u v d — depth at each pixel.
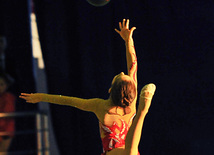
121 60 12.59
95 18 12.53
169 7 12.95
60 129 11.92
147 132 12.48
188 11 12.96
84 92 12.20
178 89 12.70
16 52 11.91
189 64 12.80
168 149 12.45
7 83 11.61
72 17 12.39
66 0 12.39
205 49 12.86
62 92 12.04
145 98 4.64
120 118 5.45
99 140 12.09
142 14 12.87
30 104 11.84
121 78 5.42
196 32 12.91
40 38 12.05
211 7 12.96
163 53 12.80
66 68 12.13
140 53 12.75
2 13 11.93
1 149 11.15
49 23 12.12
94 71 12.36
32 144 11.69
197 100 12.65
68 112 12.02
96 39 12.48
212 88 12.71
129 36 6.25
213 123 12.52
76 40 12.34
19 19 12.03
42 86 12.80
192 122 12.59
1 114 9.73
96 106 5.53
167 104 12.62
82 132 12.05
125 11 12.76
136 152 4.74
